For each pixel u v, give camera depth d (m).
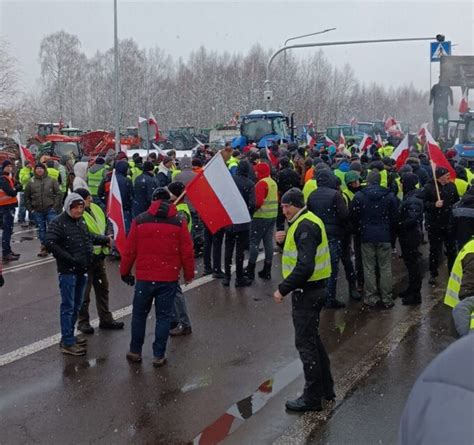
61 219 7.18
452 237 9.98
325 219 8.72
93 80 66.31
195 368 6.84
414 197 9.06
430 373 2.07
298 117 67.44
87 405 5.94
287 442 5.15
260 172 10.45
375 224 8.85
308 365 5.70
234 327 8.23
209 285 10.34
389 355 7.07
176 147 38.16
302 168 15.05
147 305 6.93
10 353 7.33
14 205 12.74
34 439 5.31
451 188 9.98
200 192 7.82
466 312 4.04
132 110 63.16
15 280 10.96
